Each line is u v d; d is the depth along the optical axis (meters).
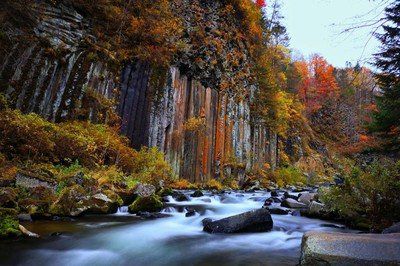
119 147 16.05
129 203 10.71
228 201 13.69
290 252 6.32
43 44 15.73
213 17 28.91
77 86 16.67
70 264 5.50
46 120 14.56
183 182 20.05
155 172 15.91
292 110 46.88
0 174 8.77
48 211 8.20
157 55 21.39
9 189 7.90
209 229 7.91
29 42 15.11
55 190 9.20
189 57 24.19
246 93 31.28
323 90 58.38
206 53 25.72
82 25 18.31
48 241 6.37
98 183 10.59
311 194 12.91
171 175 19.56
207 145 24.06
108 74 18.56
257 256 6.02
